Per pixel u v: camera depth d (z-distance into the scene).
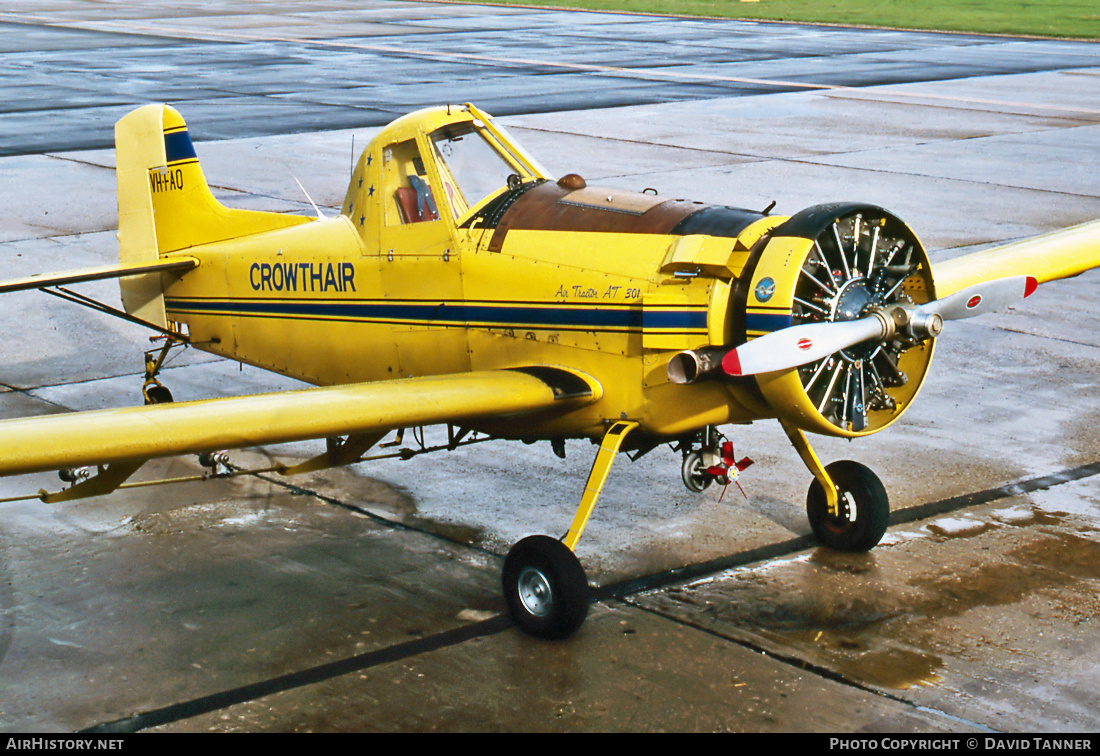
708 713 4.49
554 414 5.61
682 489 6.87
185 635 5.12
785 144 18.23
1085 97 23.94
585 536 6.18
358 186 6.28
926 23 39.81
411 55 29.98
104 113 20.94
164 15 41.44
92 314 10.34
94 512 6.50
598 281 5.31
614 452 5.28
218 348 7.33
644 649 4.99
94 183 15.40
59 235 12.72
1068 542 6.08
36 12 42.22
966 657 4.93
